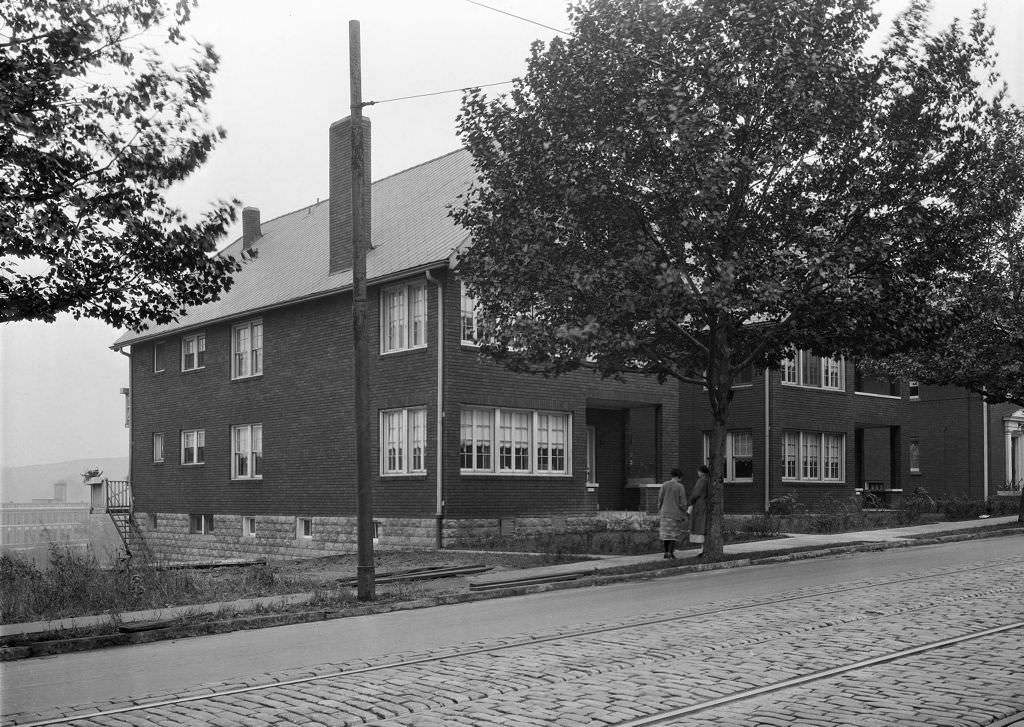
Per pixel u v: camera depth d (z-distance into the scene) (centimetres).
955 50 1933
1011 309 2692
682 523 2072
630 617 1208
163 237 1391
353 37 1579
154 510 3731
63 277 1331
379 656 984
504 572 1869
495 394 2667
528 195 1966
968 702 725
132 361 3934
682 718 697
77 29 1250
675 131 1783
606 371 2081
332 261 3002
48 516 3494
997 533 2702
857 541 2373
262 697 799
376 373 2747
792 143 1859
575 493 2855
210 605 1468
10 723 737
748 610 1236
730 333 2169
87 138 1318
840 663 877
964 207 1980
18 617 1367
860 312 1911
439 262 2522
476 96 2025
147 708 774
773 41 1788
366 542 1512
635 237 1938
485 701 757
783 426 3534
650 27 1853
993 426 4488
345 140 2984
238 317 3272
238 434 3344
